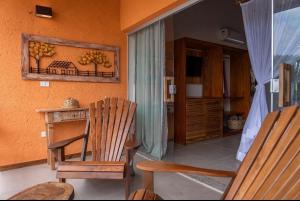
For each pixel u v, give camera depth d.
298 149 1.64
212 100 5.20
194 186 2.53
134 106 2.86
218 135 5.34
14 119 3.25
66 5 3.64
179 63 4.74
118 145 2.71
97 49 3.93
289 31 2.44
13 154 3.25
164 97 3.58
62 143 2.30
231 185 1.57
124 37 4.27
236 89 6.38
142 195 1.48
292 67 2.41
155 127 3.73
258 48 2.88
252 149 1.67
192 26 4.99
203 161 3.51
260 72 2.90
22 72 3.27
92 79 3.88
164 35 3.57
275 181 1.51
